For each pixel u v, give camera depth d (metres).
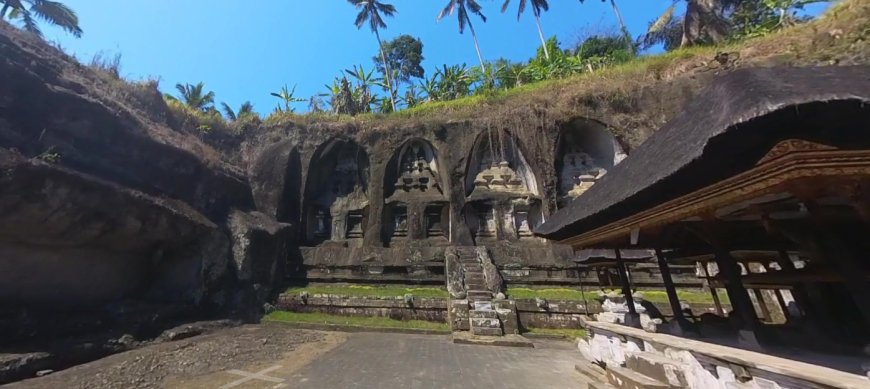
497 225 16.81
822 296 5.46
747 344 4.05
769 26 18.92
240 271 13.74
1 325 7.57
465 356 8.50
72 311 9.33
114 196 10.07
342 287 15.16
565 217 6.39
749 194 3.15
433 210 17.62
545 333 11.12
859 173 2.63
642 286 13.38
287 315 13.24
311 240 18.03
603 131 16.94
